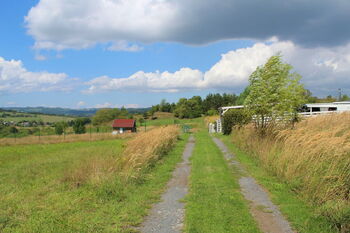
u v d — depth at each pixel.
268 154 11.08
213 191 8.22
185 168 12.10
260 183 9.05
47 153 20.06
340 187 6.66
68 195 7.94
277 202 7.19
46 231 5.52
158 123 78.94
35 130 54.19
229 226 5.69
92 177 8.77
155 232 5.53
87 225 5.81
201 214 6.35
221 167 11.70
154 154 13.20
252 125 17.20
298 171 8.35
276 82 14.55
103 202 7.33
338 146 7.65
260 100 14.83
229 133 27.52
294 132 11.02
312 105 29.48
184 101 100.00
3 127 52.94
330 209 5.96
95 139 32.84
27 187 9.30
